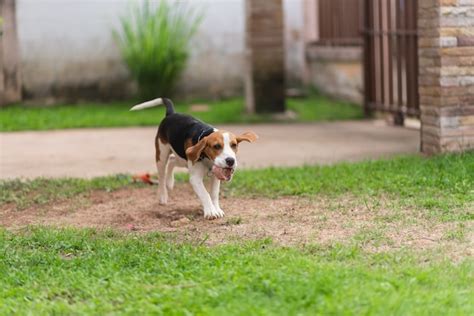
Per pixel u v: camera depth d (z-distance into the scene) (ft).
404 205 26.99
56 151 43.04
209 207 27.14
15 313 18.24
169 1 63.62
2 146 44.88
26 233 26.30
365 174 32.30
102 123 52.80
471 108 35.17
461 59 34.88
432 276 18.99
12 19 61.57
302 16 68.95
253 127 51.52
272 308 16.97
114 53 64.44
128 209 29.68
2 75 61.62
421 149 36.76
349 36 61.31
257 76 55.77
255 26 55.47
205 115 55.98
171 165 30.07
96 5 63.82
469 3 34.68
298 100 64.49
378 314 16.40
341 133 48.08
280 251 22.09
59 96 63.62
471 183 28.96
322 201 28.78
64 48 63.52
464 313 16.83
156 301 18.34
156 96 63.36
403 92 53.36
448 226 24.04
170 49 62.69
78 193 32.50
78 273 21.11
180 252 22.50
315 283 17.97
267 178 33.14
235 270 19.86
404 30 49.39
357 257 21.22
